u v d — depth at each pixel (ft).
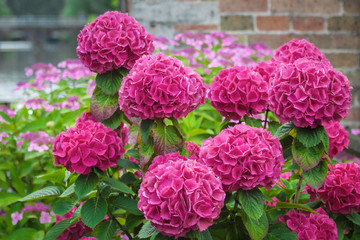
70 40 152.56
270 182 4.59
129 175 5.83
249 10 9.95
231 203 5.26
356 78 9.84
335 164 6.00
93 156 4.93
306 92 4.62
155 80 4.78
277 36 10.00
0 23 140.56
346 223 5.76
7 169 9.25
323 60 6.13
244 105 5.25
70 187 5.27
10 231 8.89
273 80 4.98
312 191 5.65
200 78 5.10
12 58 132.98
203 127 9.03
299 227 5.28
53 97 10.13
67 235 5.96
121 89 4.95
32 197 5.24
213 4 9.91
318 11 9.96
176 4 9.87
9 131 9.46
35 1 208.44
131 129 5.96
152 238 4.51
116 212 5.71
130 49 5.49
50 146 8.83
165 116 4.87
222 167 4.49
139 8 9.83
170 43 9.32
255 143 4.50
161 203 4.08
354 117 10.12
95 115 5.52
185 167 4.19
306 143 4.77
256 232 4.55
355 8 9.97
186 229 4.12
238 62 8.89
